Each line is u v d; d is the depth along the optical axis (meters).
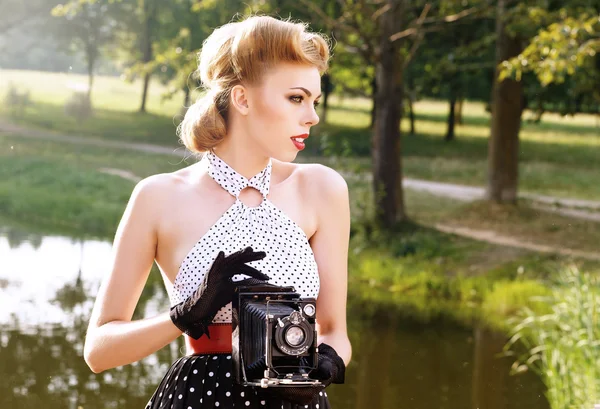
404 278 12.33
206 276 1.71
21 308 9.20
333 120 38.19
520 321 9.98
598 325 7.03
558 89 16.69
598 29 9.73
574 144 33.78
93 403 6.19
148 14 34.31
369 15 14.76
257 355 1.67
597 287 8.02
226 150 1.99
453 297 11.55
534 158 29.39
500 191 17.02
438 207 18.34
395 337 9.05
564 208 17.50
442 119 42.19
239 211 1.94
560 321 8.30
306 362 1.69
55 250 13.04
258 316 1.66
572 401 6.41
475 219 16.39
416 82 17.55
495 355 8.34
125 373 7.06
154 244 1.96
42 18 36.50
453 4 15.02
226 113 1.97
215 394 1.86
